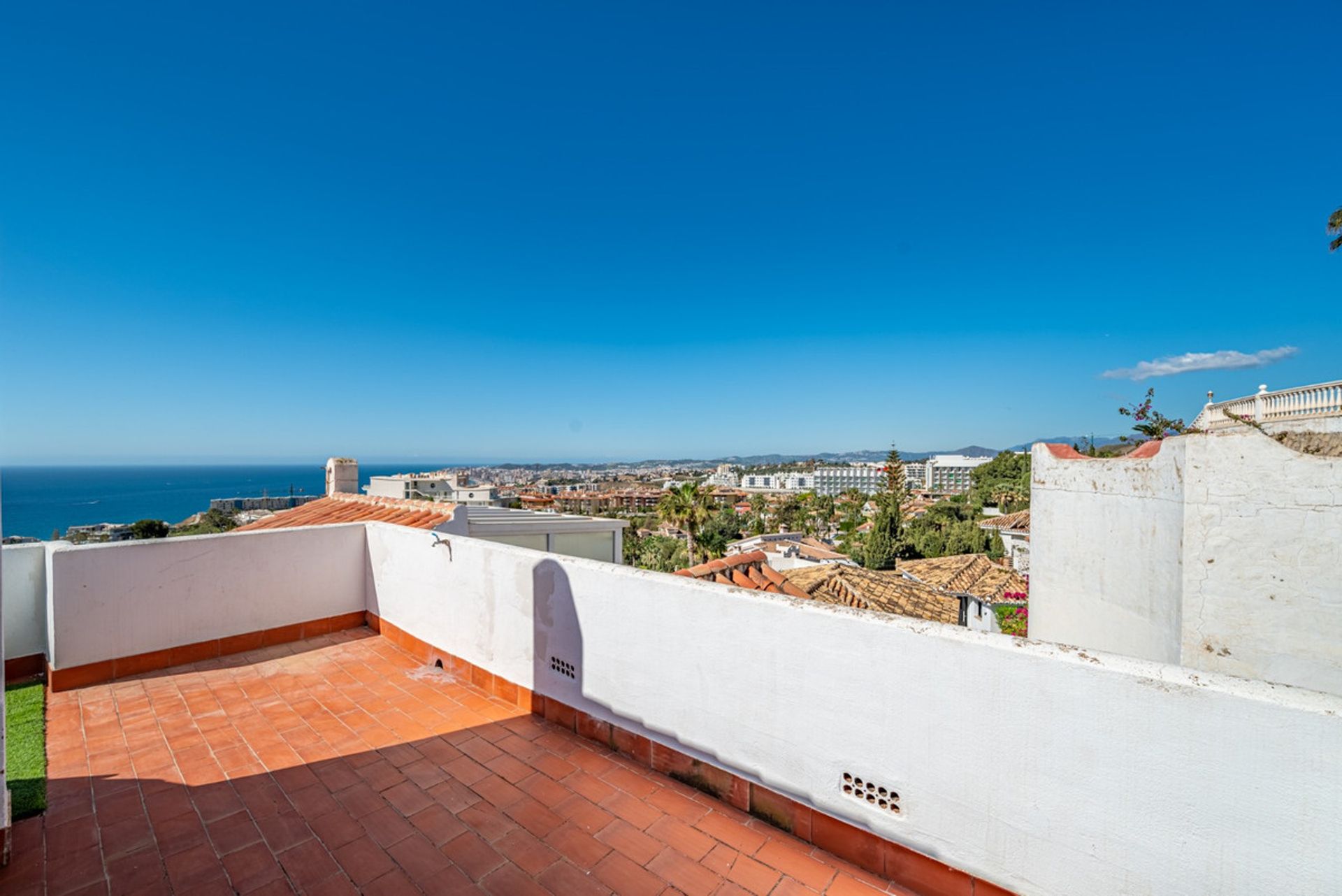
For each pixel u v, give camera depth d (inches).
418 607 194.9
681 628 120.0
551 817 111.7
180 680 173.8
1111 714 74.0
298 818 111.4
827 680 99.1
